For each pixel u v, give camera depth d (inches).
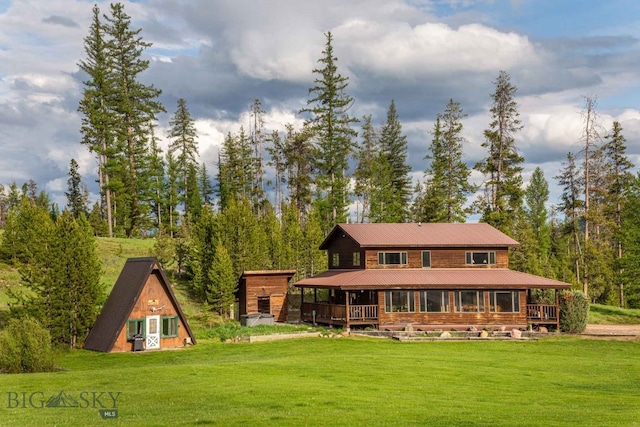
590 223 2642.7
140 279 1466.5
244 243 2214.6
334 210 3070.9
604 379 1076.5
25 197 2161.7
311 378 965.8
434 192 2947.8
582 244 2935.5
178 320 1530.5
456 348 1482.5
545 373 1125.7
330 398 794.2
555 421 686.5
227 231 2208.4
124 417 676.1
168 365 1149.1
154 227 3526.1
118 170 2839.6
